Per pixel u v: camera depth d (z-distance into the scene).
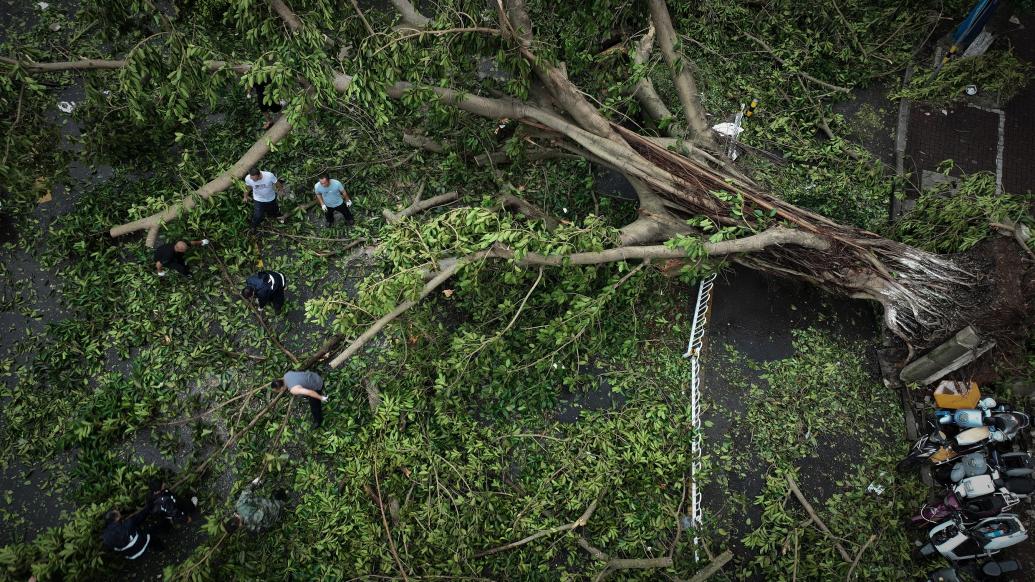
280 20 7.45
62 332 8.63
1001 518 7.90
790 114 11.37
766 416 8.93
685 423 8.63
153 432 8.18
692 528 7.89
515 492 7.96
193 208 8.73
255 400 8.46
